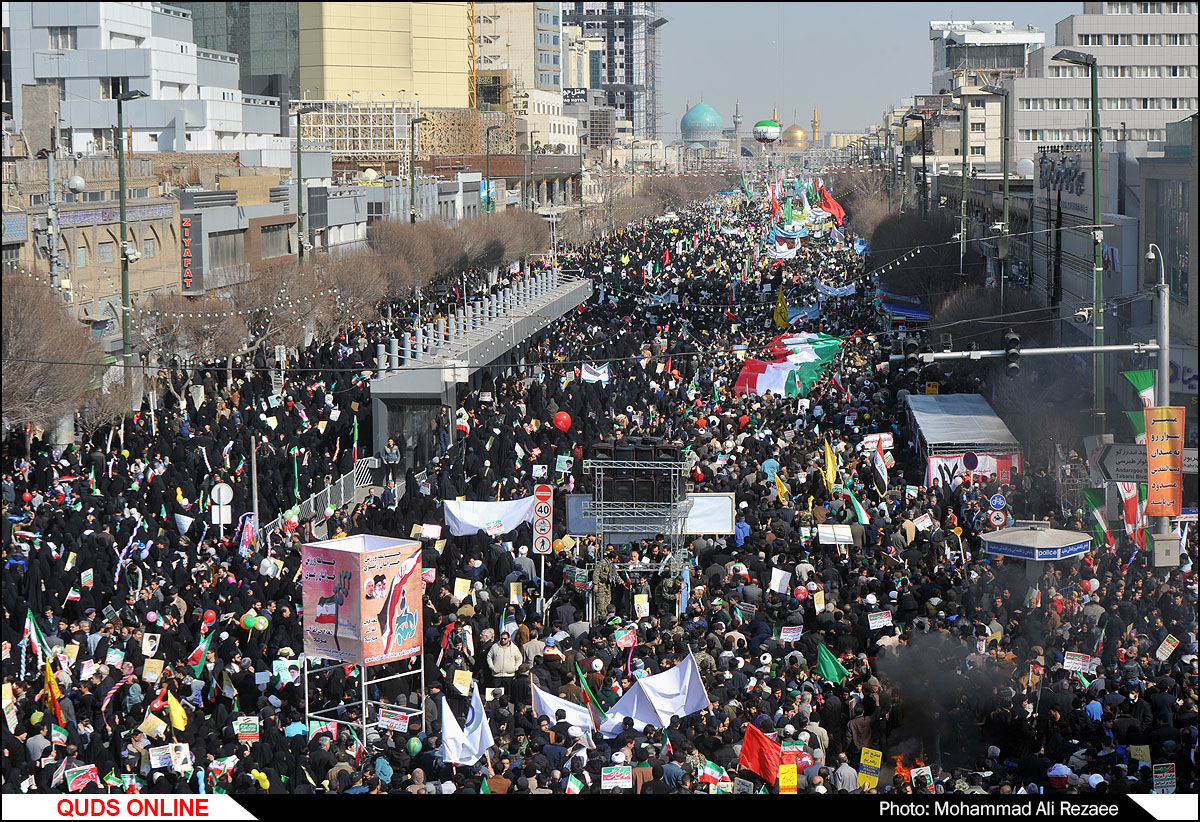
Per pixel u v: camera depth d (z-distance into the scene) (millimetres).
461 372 46688
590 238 140000
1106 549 31031
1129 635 24766
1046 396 48625
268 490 37188
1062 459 38250
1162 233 52688
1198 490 32469
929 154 174000
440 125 159000
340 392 48562
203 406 45594
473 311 61312
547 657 23984
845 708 22406
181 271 68812
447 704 20391
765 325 73625
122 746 21391
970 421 41906
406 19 160500
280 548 31531
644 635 25656
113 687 22875
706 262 111812
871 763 19891
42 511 33656
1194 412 46719
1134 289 57406
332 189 97562
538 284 74562
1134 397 51062
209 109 98500
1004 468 39250
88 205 59500
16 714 21359
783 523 32219
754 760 19391
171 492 35250
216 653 24781
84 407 43031
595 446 32562
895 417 48438
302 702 23625
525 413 46719
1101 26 150000
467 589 27078
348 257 70250
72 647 24000
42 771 19359
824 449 40281
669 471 32312
